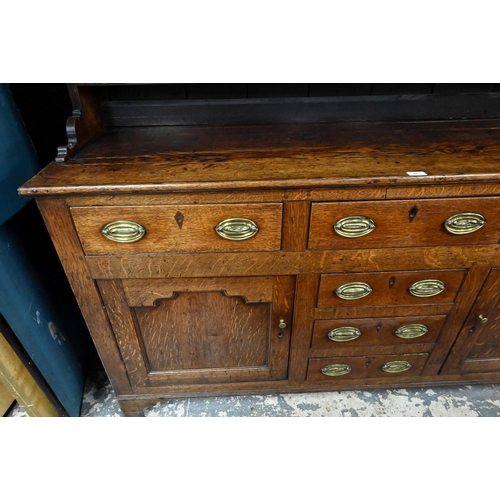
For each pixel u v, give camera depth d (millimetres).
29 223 1030
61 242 777
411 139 938
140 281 862
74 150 858
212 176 724
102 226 756
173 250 801
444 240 812
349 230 775
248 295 903
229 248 804
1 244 866
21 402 991
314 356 1067
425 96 1062
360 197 743
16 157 907
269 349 1044
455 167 750
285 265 840
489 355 1117
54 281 1157
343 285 889
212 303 934
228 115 1064
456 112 1092
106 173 746
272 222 768
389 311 959
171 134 1002
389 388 1226
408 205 756
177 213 746
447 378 1178
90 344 1421
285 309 941
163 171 752
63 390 1120
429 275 885
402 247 821
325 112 1074
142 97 1029
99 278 845
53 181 708
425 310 964
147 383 1108
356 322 980
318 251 819
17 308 911
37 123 1056
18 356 924
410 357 1097
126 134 1004
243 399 1255
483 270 879
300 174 730
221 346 1038
